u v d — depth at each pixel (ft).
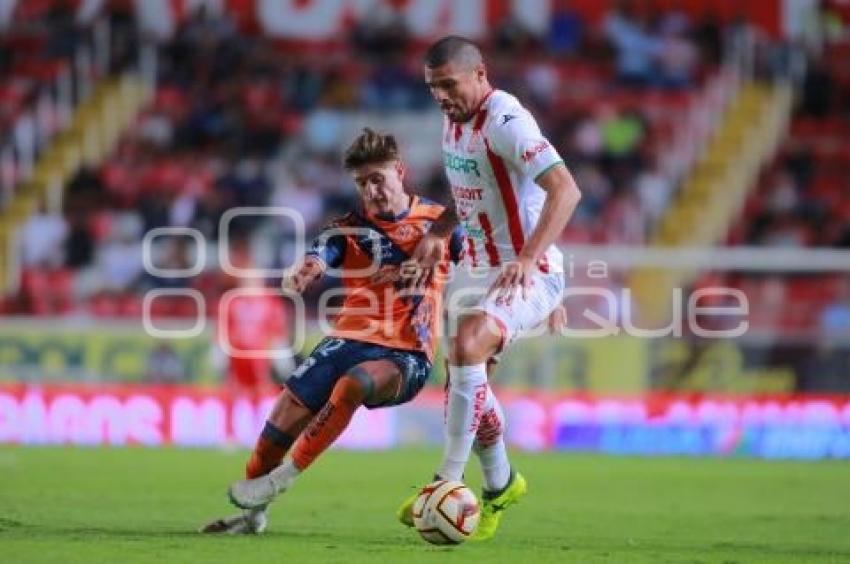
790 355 190.60
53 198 252.42
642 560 78.84
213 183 251.19
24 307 216.95
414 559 75.36
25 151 263.49
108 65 278.67
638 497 127.34
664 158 267.39
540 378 190.49
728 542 92.43
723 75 285.64
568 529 99.04
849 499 128.57
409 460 164.66
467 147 82.58
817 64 287.89
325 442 83.92
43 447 175.94
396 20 288.30
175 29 285.02
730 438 189.26
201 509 106.63
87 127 270.67
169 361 193.26
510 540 88.94
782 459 182.91
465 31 290.35
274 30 289.94
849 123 282.36
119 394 188.75
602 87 281.13
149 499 114.32
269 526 94.79
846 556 84.94
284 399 84.94
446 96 81.30
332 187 252.62
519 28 286.46
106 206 249.55
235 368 189.47
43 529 88.58
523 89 276.21
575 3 292.20
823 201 263.49
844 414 189.26
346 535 89.30
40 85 274.77
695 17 293.43
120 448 177.47
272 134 265.13
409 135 269.44
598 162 264.31
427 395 191.42
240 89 274.77
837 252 198.70
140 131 267.39
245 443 188.24
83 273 231.50
